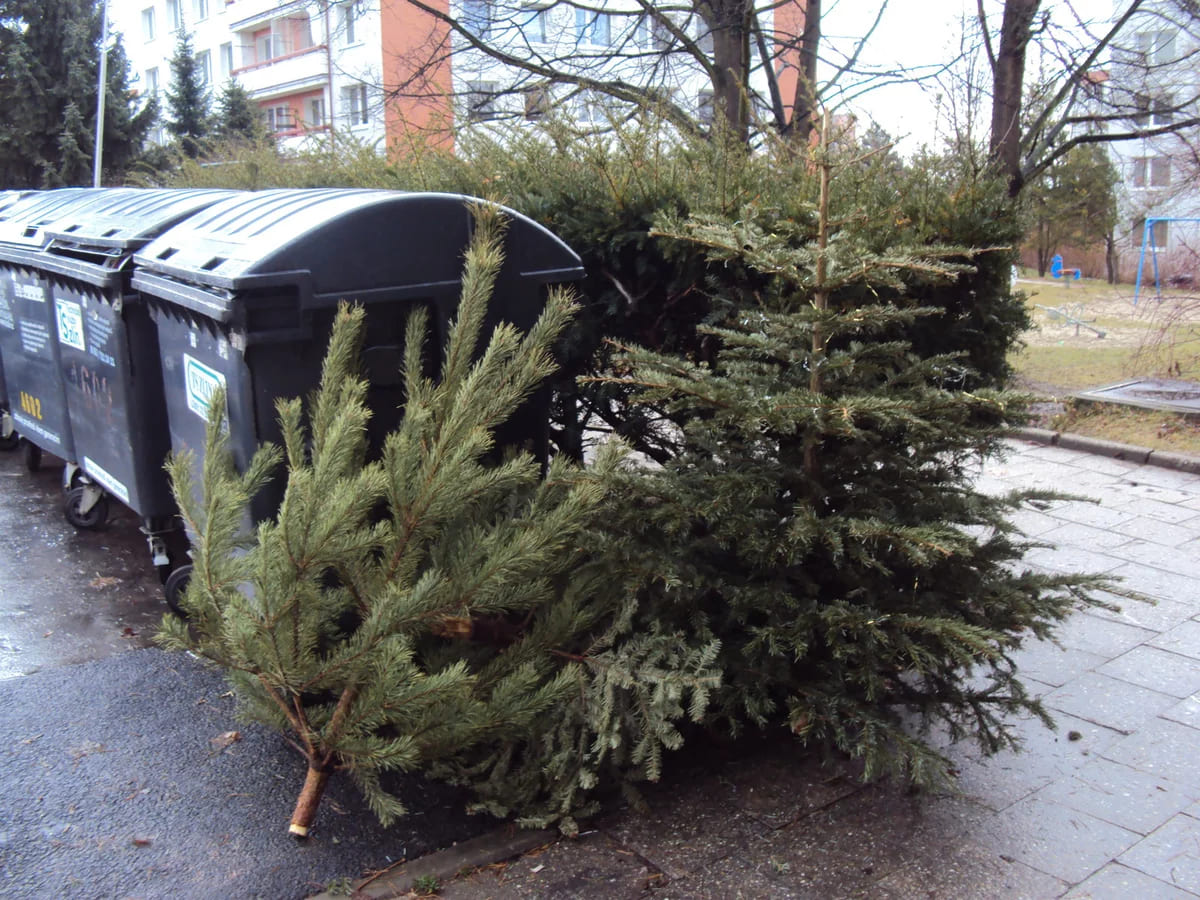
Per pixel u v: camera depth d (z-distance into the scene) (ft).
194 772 11.71
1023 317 13.92
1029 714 13.02
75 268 16.72
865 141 14.70
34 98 89.10
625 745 10.87
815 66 30.50
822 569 11.57
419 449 10.44
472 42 33.22
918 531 10.09
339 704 9.96
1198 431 27.91
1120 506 22.90
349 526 9.48
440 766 10.96
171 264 13.48
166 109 111.55
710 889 9.85
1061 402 30.73
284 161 31.63
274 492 12.06
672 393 11.16
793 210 13.65
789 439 11.79
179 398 14.35
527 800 10.94
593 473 11.23
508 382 11.14
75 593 17.12
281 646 9.66
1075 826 10.95
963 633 10.03
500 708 10.41
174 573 15.52
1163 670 14.83
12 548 19.21
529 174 16.20
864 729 10.39
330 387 10.79
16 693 13.52
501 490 10.92
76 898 9.52
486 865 10.25
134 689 13.69
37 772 11.63
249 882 9.84
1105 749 12.62
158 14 147.95
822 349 11.39
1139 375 36.01
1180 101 31.89
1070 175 71.31
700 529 12.01
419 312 12.16
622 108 19.65
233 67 132.16
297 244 11.75
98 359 17.03
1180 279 40.57
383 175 21.06
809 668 11.39
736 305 13.64
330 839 10.57
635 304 14.76
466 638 11.38
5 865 9.96
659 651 10.77
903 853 10.42
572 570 11.52
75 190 23.72
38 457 24.49
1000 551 11.57
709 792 11.53
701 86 35.12
